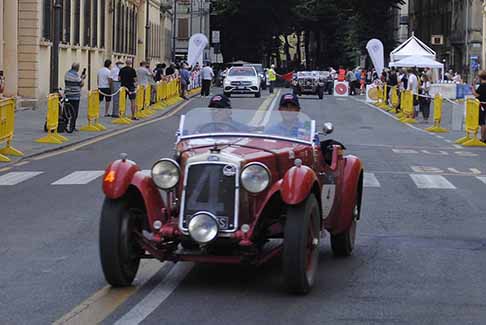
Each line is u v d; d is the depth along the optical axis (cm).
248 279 1161
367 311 1016
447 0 10781
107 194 1069
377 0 11212
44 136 3100
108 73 4169
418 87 4781
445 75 8438
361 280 1175
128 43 7975
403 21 13050
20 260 1273
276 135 1206
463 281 1179
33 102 4544
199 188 1064
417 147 3189
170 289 1103
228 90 6825
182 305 1029
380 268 1253
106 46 6769
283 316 988
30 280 1151
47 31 4731
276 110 1286
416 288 1134
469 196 1978
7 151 2580
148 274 1180
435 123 3994
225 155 1075
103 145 2970
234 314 994
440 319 988
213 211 1059
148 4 8544
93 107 3491
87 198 1850
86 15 5850
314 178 1073
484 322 977
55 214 1658
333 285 1142
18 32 4506
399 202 1867
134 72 4194
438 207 1812
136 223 1117
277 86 9831
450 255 1348
